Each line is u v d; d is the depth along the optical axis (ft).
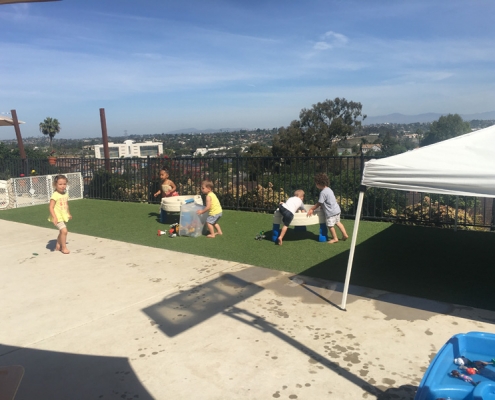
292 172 32.32
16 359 11.03
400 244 21.85
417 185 11.33
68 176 43.04
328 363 10.32
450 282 15.76
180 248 22.07
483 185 10.21
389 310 13.28
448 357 7.68
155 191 39.58
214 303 14.35
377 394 9.04
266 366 10.30
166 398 9.20
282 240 23.38
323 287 15.53
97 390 9.55
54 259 20.57
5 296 15.66
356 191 29.50
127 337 12.07
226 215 31.99
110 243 23.67
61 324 13.10
